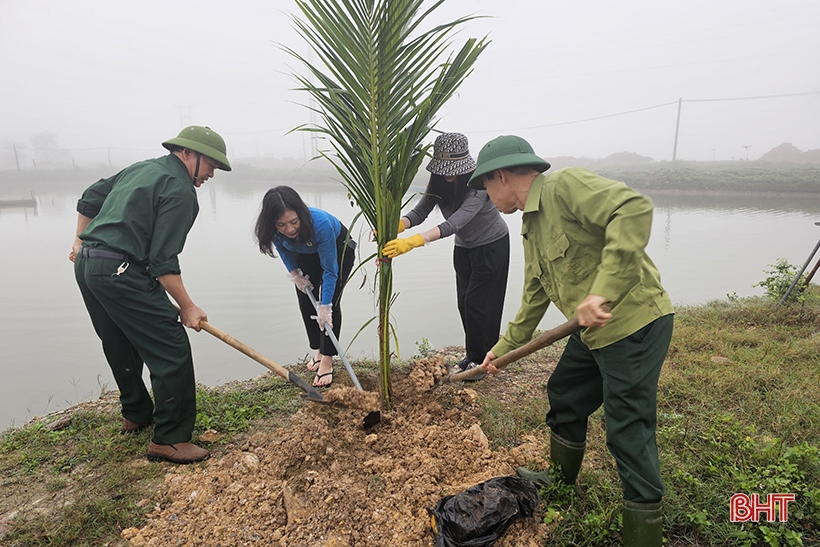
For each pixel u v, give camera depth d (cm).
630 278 177
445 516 220
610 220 182
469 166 339
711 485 261
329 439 297
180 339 290
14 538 242
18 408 472
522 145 222
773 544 215
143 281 279
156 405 292
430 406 345
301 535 231
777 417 325
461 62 296
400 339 641
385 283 318
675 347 461
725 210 2270
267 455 296
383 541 226
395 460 284
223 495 264
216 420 347
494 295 386
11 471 298
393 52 269
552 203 204
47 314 775
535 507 231
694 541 232
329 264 370
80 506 259
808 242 1369
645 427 201
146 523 251
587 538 229
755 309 566
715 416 326
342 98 299
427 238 318
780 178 3116
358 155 302
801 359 427
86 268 270
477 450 295
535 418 342
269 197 331
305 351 599
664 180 3456
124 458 306
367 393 312
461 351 500
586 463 289
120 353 311
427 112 297
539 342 218
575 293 209
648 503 197
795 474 260
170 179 284
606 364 204
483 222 370
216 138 300
